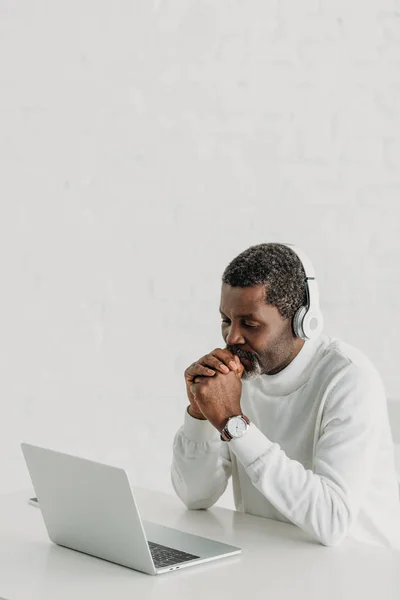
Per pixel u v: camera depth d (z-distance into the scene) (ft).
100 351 10.52
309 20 10.75
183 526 6.50
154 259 10.60
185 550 5.81
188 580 5.33
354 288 10.96
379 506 6.75
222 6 10.56
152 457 10.69
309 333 6.59
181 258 10.64
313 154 10.84
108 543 5.60
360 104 10.92
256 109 10.70
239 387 6.32
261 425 7.04
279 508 6.02
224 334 6.68
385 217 11.02
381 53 10.96
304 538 6.18
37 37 10.13
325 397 6.55
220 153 10.66
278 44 10.71
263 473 6.01
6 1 10.02
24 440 10.33
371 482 6.76
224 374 6.30
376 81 10.96
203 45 10.55
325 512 5.96
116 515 5.43
